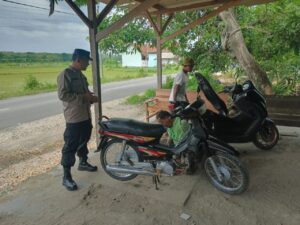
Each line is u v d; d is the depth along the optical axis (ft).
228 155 10.40
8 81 75.77
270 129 15.12
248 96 14.23
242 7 31.35
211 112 14.30
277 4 27.66
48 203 10.65
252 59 27.35
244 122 14.17
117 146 13.08
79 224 9.30
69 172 11.74
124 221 9.37
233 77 37.17
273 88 28.71
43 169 14.44
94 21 13.76
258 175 12.20
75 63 11.39
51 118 29.27
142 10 12.67
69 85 11.09
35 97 46.37
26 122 27.73
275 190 10.91
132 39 37.27
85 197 10.96
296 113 17.28
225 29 28.12
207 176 11.19
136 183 11.91
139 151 11.43
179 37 33.94
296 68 28.73
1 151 18.65
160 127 11.47
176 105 11.85
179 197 10.61
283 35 26.30
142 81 72.13
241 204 10.05
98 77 14.43
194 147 10.71
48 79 75.87
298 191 10.78
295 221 8.97
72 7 13.41
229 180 10.76
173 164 10.90
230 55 29.45
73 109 11.33
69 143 11.51
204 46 34.04
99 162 14.26
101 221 9.43
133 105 35.37
